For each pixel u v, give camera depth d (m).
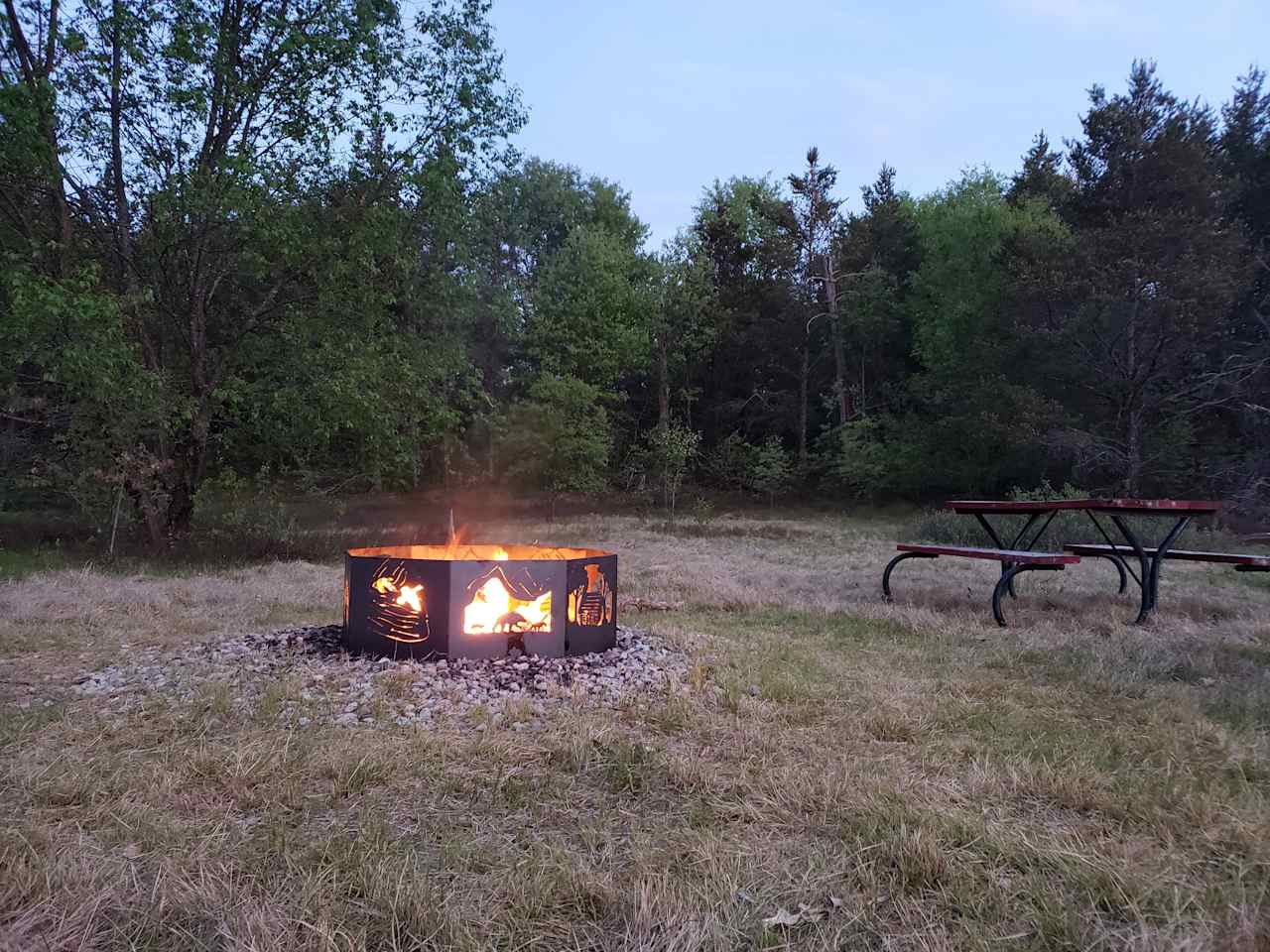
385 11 12.95
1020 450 26.05
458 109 13.58
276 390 12.84
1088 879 2.36
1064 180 33.34
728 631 6.47
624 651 5.15
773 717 3.97
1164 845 2.63
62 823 2.66
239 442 14.25
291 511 17.27
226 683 4.29
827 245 36.91
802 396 36.72
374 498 29.38
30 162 11.31
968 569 11.30
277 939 2.01
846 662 5.27
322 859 2.43
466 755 3.37
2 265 11.07
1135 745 3.63
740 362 37.59
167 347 13.31
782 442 38.78
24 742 3.46
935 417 31.81
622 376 35.25
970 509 8.20
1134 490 21.64
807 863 2.48
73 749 3.37
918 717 3.97
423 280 14.73
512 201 32.00
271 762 3.18
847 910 2.21
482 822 2.75
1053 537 13.99
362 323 13.55
